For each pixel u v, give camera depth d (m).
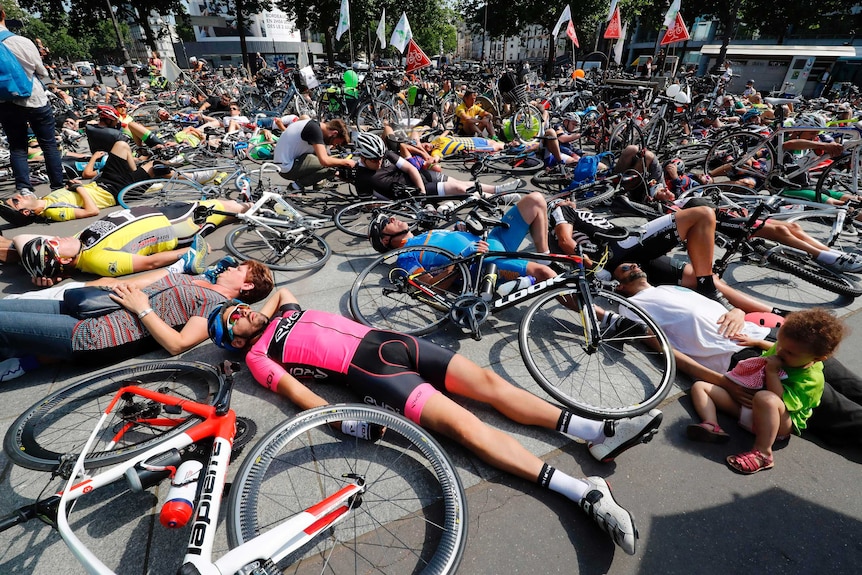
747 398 2.37
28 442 2.10
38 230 4.94
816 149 5.75
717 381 2.55
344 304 3.58
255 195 5.22
